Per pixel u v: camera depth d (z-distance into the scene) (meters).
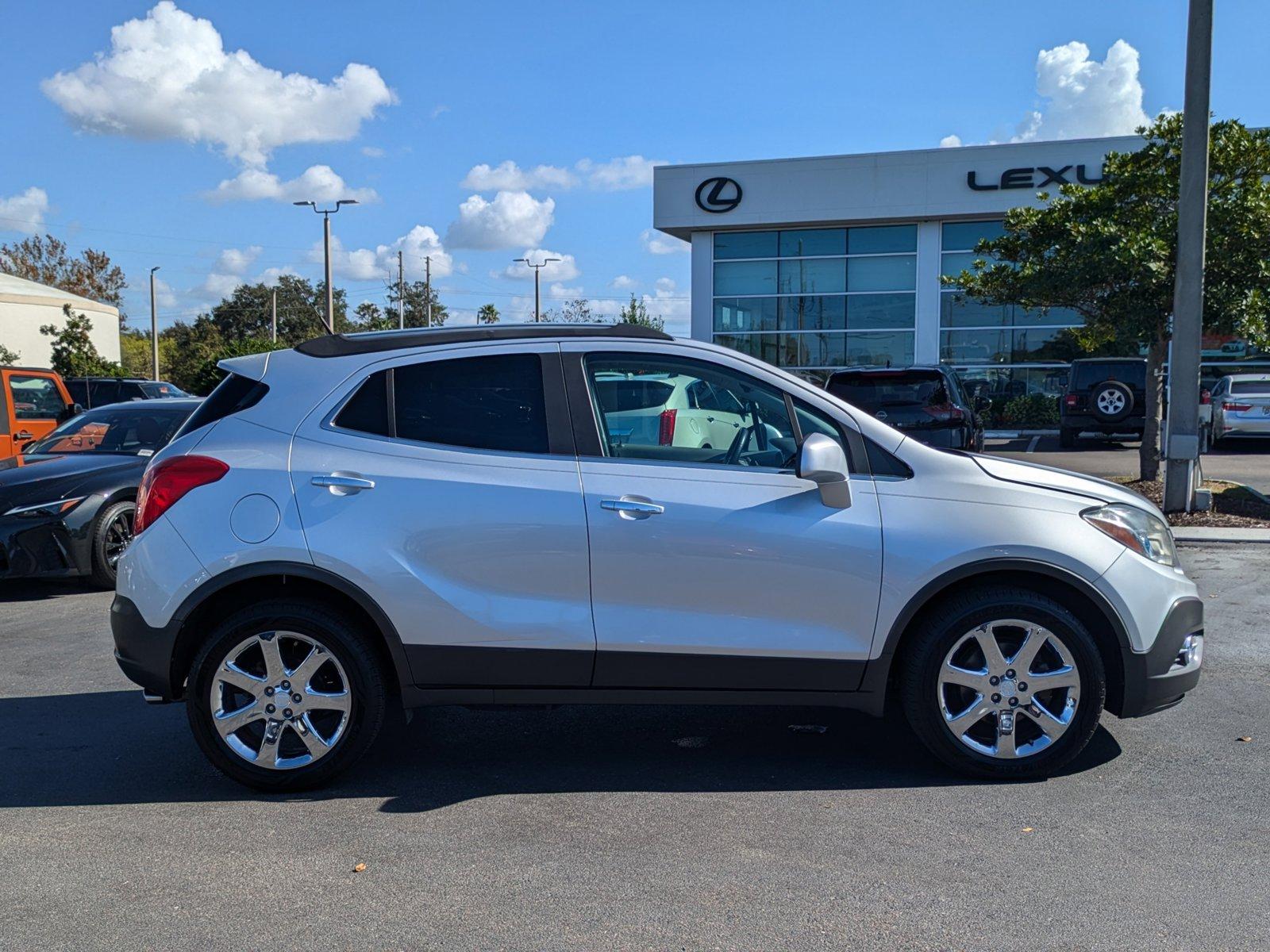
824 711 5.47
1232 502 12.05
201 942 3.20
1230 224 11.66
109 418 10.09
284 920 3.33
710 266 27.77
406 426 4.45
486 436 4.43
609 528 4.29
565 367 4.50
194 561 4.30
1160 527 4.59
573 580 4.31
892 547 4.29
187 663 4.51
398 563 4.29
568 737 5.11
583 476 4.36
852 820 4.05
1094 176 24.28
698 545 4.29
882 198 25.70
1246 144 12.00
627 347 4.55
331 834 3.99
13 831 4.06
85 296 76.06
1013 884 3.50
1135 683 4.37
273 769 4.37
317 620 4.34
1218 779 4.43
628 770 4.65
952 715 4.39
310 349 4.66
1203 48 10.67
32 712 5.59
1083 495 4.46
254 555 4.29
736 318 27.80
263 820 4.13
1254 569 9.08
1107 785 4.37
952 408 13.54
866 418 4.49
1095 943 3.12
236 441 4.45
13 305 50.78
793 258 27.28
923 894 3.44
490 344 4.54
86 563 8.62
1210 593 8.16
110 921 3.34
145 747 5.04
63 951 3.16
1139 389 20.39
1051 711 4.41
